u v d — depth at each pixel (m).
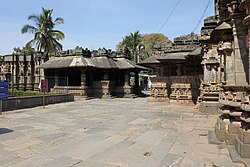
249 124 4.61
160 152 5.39
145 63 20.52
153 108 15.57
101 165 4.57
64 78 28.31
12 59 31.05
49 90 27.95
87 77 28.81
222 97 6.54
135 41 48.94
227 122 6.01
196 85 17.36
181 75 19.42
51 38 35.19
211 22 11.72
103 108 15.88
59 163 4.70
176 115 11.95
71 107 16.53
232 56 6.48
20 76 31.23
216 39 7.73
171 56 17.91
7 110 14.20
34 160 4.90
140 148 5.77
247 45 5.86
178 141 6.42
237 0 5.62
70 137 7.06
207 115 11.80
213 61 12.08
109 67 26.36
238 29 5.95
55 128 8.55
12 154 5.34
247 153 4.48
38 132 7.81
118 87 28.92
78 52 26.42
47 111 14.04
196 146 5.84
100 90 27.12
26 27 34.28
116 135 7.30
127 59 30.73
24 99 15.71
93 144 6.20
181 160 4.79
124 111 14.02
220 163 4.50
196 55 15.02
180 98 17.69
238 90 5.56
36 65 30.52
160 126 8.84
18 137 7.06
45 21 34.84
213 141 6.07
